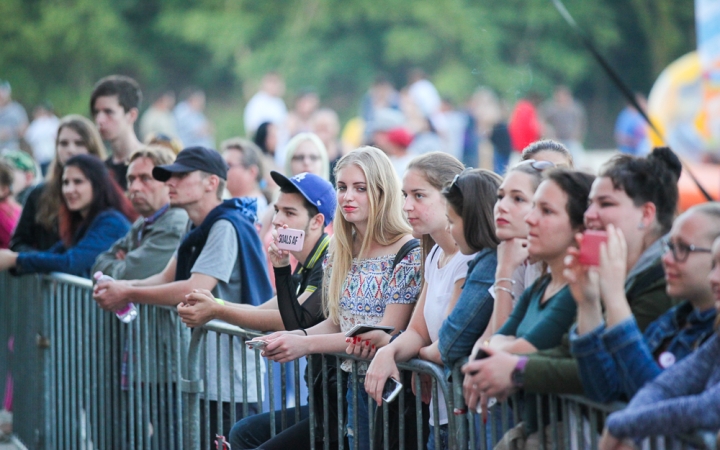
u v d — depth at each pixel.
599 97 90.00
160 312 13.23
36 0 93.62
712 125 34.72
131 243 15.70
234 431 11.73
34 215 18.81
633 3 89.94
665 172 7.98
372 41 90.62
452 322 9.31
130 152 19.30
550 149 11.24
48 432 17.09
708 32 22.92
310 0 91.06
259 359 11.76
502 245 9.09
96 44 92.81
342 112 89.94
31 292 17.67
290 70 90.38
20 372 18.56
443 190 9.70
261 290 13.45
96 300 13.16
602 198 7.93
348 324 11.20
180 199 13.74
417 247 10.94
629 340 7.39
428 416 10.47
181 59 95.75
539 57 88.62
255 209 13.84
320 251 12.10
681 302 7.79
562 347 8.07
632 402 7.18
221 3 94.62
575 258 7.60
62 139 18.69
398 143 32.44
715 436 6.75
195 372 12.48
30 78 92.00
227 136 91.25
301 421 11.32
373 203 10.99
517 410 8.73
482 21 88.00
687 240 7.38
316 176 12.12
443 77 85.69
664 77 36.06
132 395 13.91
